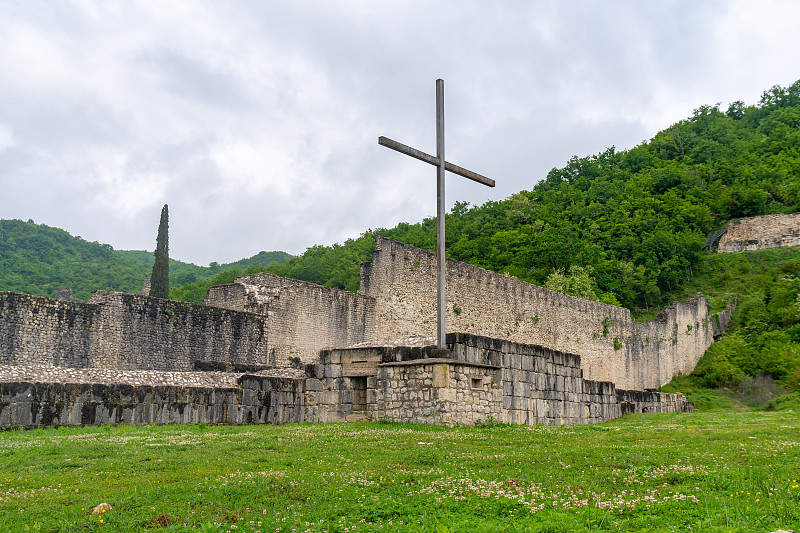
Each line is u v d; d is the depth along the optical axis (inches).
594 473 491.2
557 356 1056.2
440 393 792.3
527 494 416.8
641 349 2306.8
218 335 1350.9
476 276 1798.7
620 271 2827.3
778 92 5290.4
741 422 1029.8
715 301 2856.8
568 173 4160.9
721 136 4571.9
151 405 797.9
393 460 539.5
